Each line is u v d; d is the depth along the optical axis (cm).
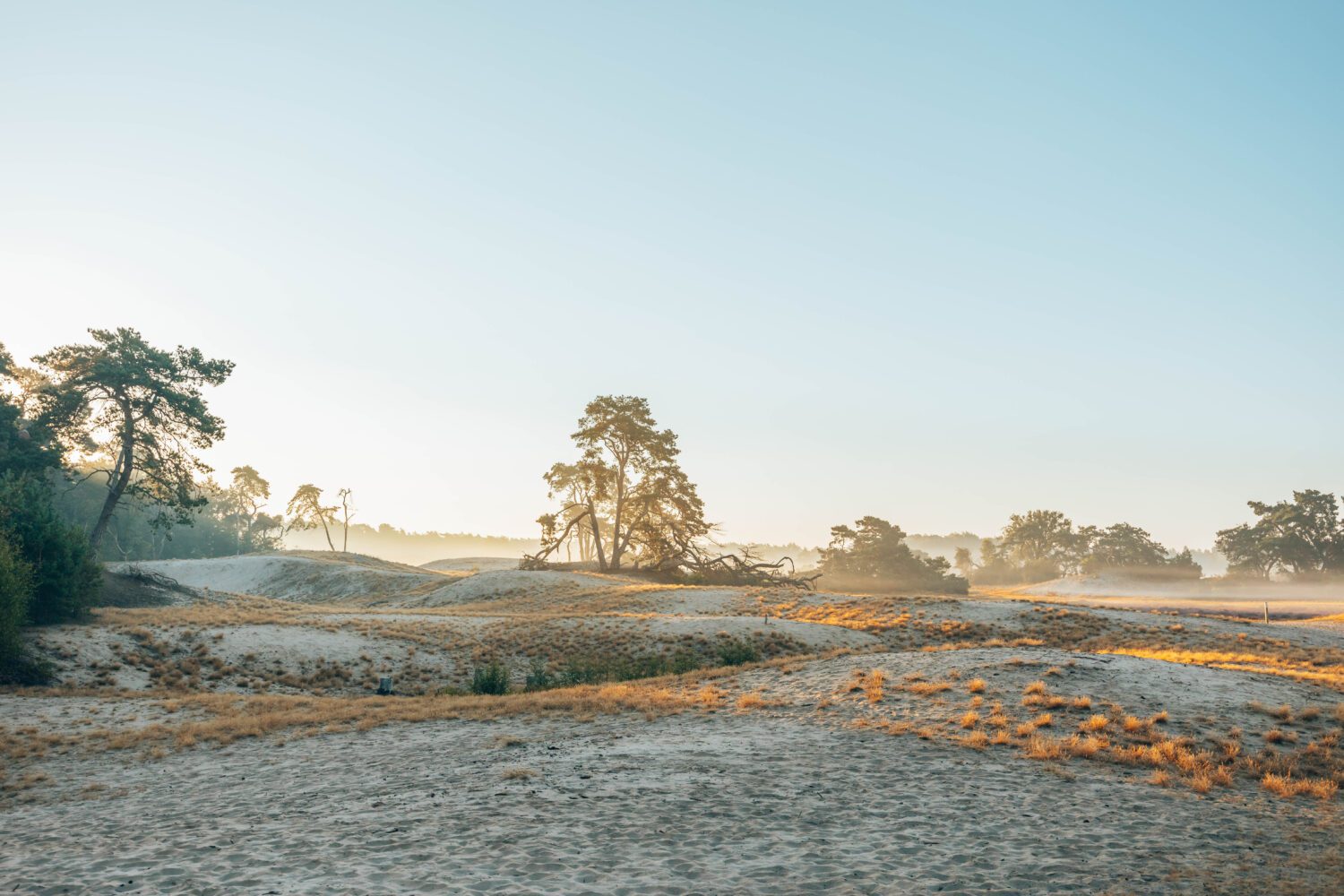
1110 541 19150
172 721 2217
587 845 1042
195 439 5988
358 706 2391
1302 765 1450
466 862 982
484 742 1773
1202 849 1032
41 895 919
